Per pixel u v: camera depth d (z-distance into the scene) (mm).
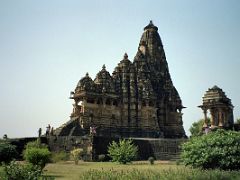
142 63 82312
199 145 29812
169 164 45344
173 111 85062
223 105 56031
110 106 73312
